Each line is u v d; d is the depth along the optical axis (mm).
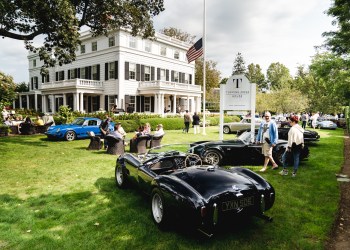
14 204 5238
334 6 12969
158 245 3646
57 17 11648
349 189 6160
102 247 3609
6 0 11242
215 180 3918
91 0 14242
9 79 13883
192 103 35094
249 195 3855
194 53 19625
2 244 3699
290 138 7117
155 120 22188
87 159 9641
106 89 28188
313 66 20750
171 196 3754
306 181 6762
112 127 15703
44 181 6820
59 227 4242
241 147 8453
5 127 16797
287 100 38281
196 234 3949
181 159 5473
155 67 30547
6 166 8461
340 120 30125
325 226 4191
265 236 3885
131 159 5805
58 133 14562
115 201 5383
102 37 28266
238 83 11461
